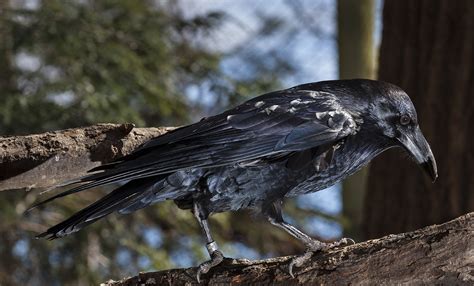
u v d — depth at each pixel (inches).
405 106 314.0
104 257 600.4
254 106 304.8
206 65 610.9
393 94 315.0
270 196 302.2
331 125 303.7
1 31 574.6
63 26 563.2
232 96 610.2
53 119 541.6
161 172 287.6
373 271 267.3
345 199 647.8
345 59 623.2
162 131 332.2
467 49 452.8
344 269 270.4
